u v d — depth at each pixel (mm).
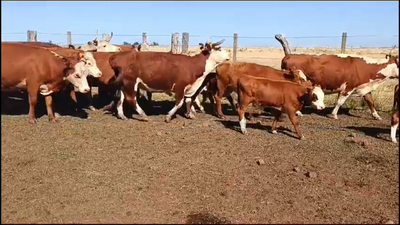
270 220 5086
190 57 10195
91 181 5980
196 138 8414
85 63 9609
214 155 7336
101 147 7543
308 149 7805
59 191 5570
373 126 10078
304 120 10695
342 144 8164
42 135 7801
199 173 6504
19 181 5766
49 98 9086
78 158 6848
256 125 9820
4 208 4957
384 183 6293
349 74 10828
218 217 5105
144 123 9711
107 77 11023
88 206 5191
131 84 9859
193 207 5363
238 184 6145
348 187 6145
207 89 11188
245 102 8758
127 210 5156
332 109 12180
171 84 10023
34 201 5219
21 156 6578
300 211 5363
